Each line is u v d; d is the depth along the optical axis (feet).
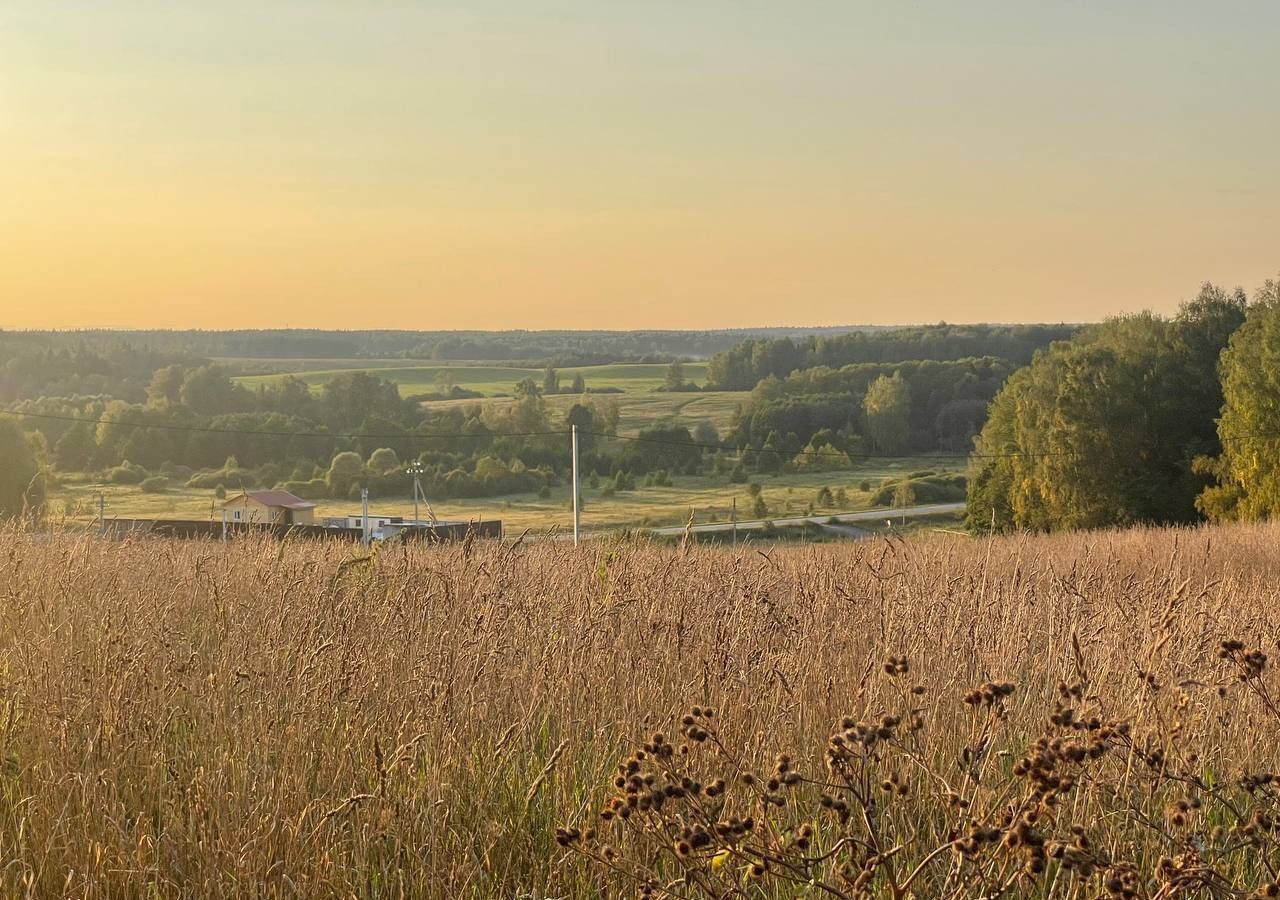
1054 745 10.42
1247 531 77.56
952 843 10.21
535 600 22.66
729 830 10.36
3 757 15.78
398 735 15.84
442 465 251.39
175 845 13.44
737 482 265.95
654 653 20.22
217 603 22.20
